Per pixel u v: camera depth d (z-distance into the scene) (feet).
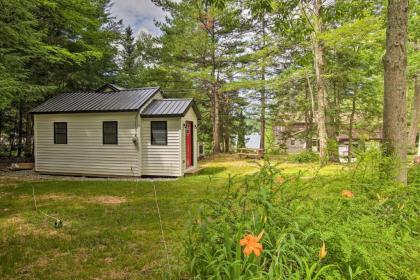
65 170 35.47
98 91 39.73
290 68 49.26
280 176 8.30
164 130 32.94
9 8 25.22
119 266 10.69
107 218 16.67
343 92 48.03
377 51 37.37
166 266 8.32
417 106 50.11
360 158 9.75
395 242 6.23
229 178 8.71
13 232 14.44
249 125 69.05
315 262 5.47
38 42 29.53
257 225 6.39
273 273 5.37
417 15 30.55
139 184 27.84
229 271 5.82
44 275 10.12
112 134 33.83
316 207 7.18
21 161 41.24
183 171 33.14
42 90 35.09
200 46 53.11
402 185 8.96
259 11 17.93
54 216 17.22
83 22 39.34
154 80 61.87
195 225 7.43
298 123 66.80
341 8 18.61
